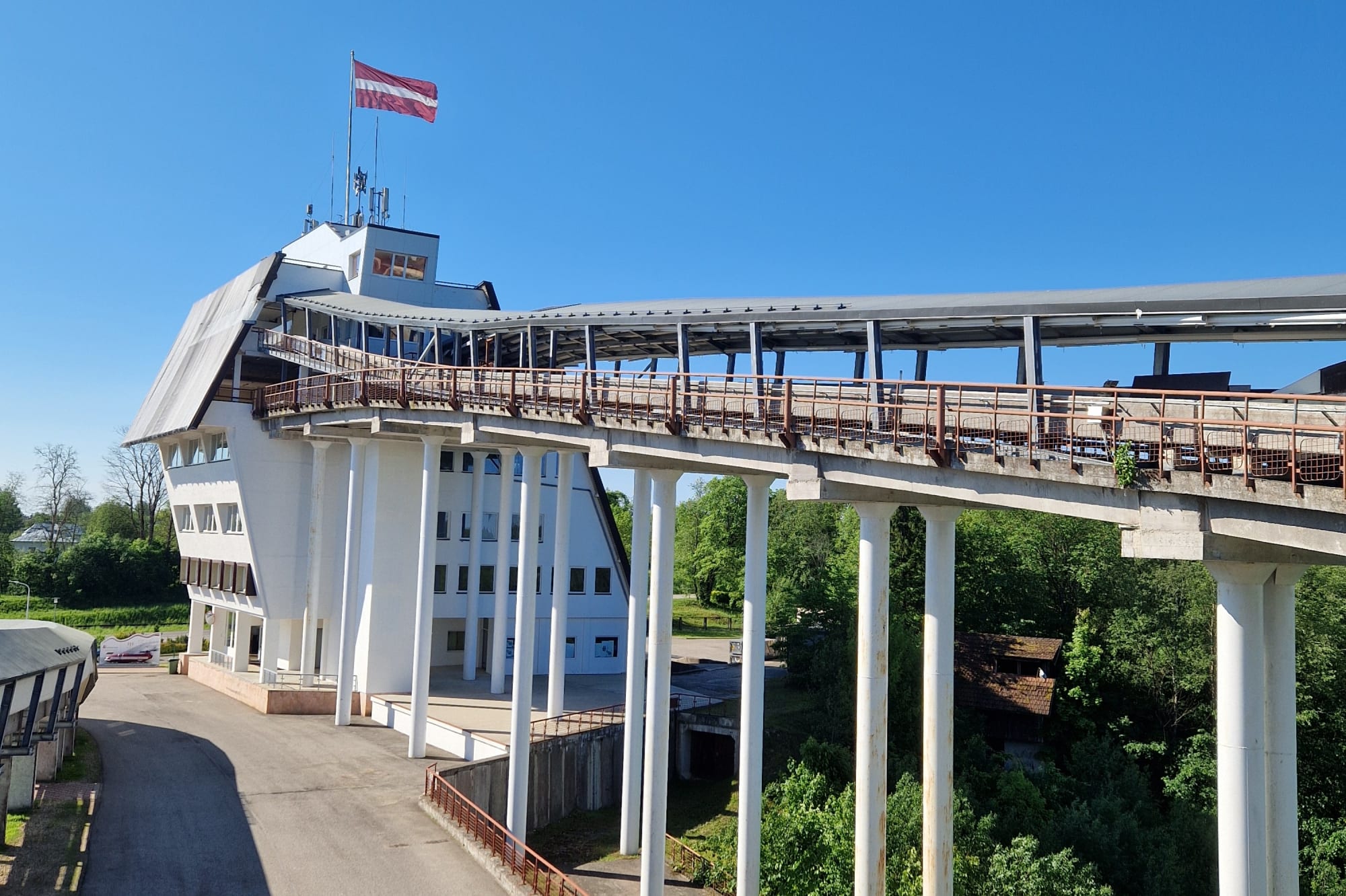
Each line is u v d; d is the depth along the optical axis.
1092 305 17.28
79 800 28.86
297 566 47.84
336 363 43.22
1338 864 34.09
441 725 37.53
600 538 53.84
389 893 22.95
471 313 37.62
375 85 54.78
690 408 24.41
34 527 125.06
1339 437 13.99
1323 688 39.31
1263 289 16.69
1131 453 15.80
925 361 24.94
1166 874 29.94
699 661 62.69
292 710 43.66
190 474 53.97
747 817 24.19
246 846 25.70
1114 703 45.38
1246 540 14.98
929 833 20.39
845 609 48.88
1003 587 54.75
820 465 21.28
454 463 49.12
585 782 37.00
